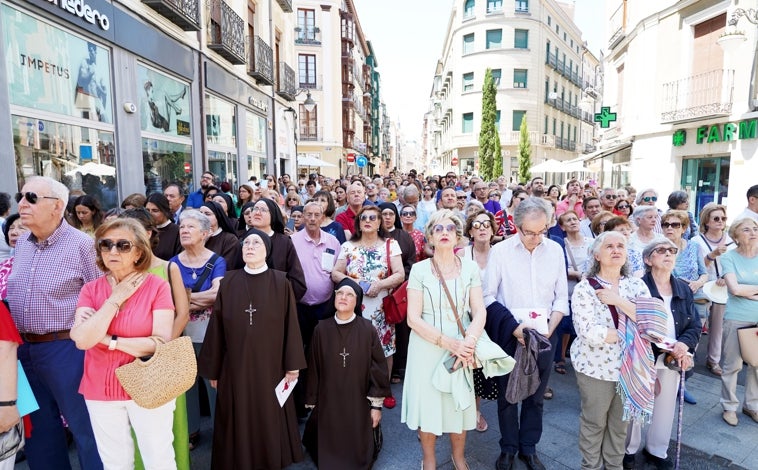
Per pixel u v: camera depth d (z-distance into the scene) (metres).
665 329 2.70
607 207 6.18
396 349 4.34
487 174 28.20
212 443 3.27
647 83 13.62
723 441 3.41
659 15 12.98
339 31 31.45
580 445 2.90
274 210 3.68
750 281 3.64
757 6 10.14
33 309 2.52
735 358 3.62
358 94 44.12
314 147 31.31
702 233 4.88
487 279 3.24
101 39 6.88
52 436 2.71
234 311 2.88
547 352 3.04
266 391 2.91
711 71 11.34
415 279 2.94
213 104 11.59
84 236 2.67
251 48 13.91
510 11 33.28
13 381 2.14
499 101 34.00
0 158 5.01
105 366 2.34
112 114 7.30
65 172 6.25
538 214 3.00
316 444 3.17
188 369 2.30
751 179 10.45
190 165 10.16
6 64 5.14
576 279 4.40
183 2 8.86
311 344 3.16
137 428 2.38
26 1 5.35
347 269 3.92
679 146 12.56
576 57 43.19
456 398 2.69
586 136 48.50
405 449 3.36
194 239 3.33
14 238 3.72
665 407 3.05
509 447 3.08
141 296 2.38
